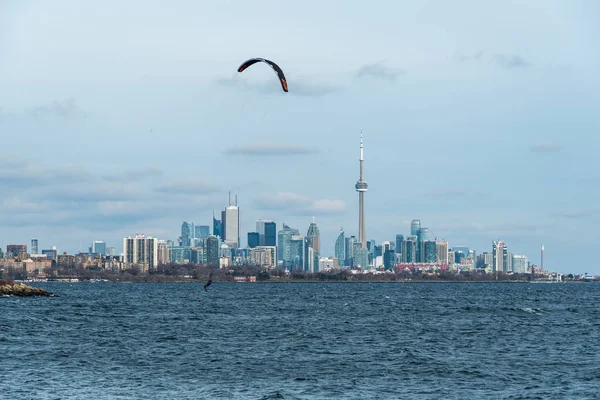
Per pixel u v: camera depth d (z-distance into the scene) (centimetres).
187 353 14900
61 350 15150
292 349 15612
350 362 13850
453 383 11844
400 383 11831
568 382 11919
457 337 18250
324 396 10881
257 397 10756
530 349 15888
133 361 13800
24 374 12238
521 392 11181
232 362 13762
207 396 10788
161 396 10756
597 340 17688
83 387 11275
